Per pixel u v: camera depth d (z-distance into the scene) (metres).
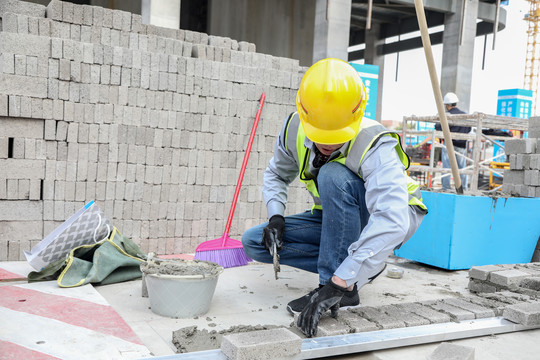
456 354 1.74
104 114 3.40
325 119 1.94
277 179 2.59
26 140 3.20
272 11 11.11
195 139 3.75
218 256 3.23
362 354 1.87
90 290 2.48
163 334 2.00
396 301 2.67
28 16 3.28
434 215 3.56
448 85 13.55
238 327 1.98
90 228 2.78
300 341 1.71
